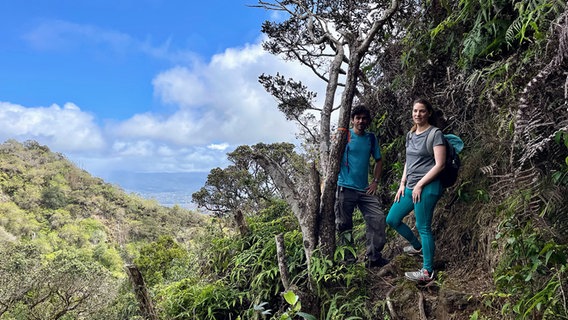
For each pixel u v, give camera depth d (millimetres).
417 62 4000
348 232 3672
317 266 3305
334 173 3482
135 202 74375
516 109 2557
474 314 2424
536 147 2111
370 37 3488
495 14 3143
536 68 2475
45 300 9719
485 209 3051
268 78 5957
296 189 3715
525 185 2412
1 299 9266
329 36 4258
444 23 3514
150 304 3922
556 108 2127
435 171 2822
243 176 10148
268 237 4664
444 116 3674
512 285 2316
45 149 83750
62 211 61031
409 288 3021
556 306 1961
